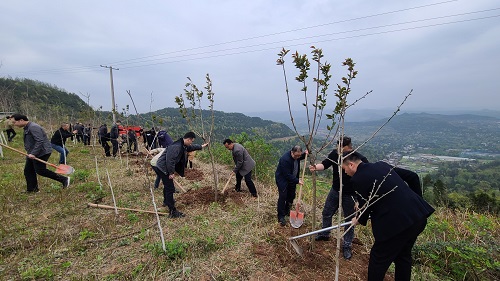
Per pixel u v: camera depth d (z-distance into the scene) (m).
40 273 3.40
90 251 4.00
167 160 5.08
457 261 3.95
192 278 3.37
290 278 3.39
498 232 5.27
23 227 4.65
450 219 5.88
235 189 7.14
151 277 3.38
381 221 2.83
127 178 8.09
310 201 7.09
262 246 4.15
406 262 3.07
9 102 18.42
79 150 13.75
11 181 7.36
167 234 4.54
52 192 6.54
